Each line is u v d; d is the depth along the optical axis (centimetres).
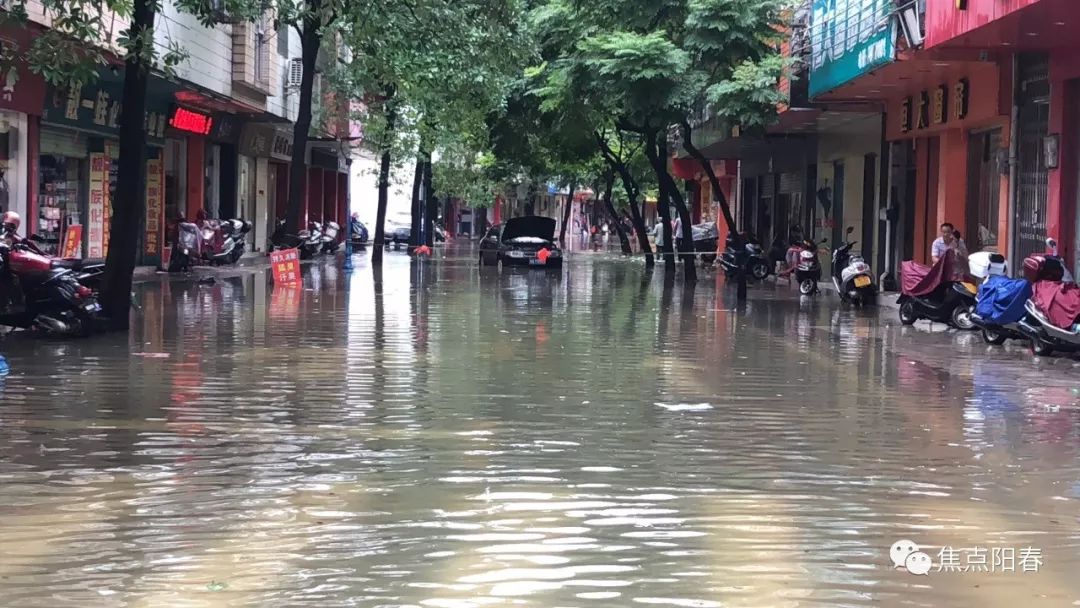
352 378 1104
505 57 2594
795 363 1305
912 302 1812
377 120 3500
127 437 809
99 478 691
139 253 2764
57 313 1367
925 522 619
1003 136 2003
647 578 517
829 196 3372
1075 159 1755
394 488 675
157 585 501
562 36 2833
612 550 559
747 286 2861
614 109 2894
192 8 1867
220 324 1584
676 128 3828
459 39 2230
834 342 1552
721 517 622
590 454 779
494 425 877
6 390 1005
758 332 1670
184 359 1218
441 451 779
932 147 2459
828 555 555
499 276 3041
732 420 921
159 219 2820
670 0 2625
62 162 2350
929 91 2300
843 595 499
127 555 544
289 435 824
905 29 1881
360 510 626
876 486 700
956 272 1780
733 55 2478
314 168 4900
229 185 3466
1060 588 511
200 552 549
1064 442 849
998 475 737
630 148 4853
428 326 1620
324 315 1750
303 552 551
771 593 500
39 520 601
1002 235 1997
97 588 496
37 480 684
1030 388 1135
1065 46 1736
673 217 6988
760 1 2439
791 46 2636
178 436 815
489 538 577
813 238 3481
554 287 2633
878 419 940
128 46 1344
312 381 1080
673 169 5019
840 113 2678
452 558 543
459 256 4384
